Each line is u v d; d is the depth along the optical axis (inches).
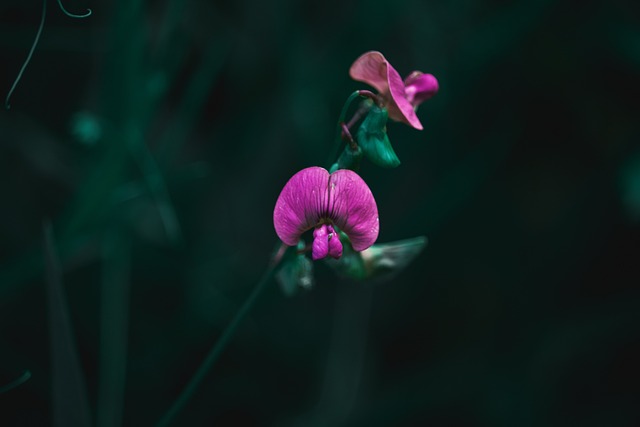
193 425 24.8
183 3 18.4
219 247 25.9
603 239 27.2
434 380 28.3
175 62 18.5
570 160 28.1
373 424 26.6
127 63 18.0
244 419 26.0
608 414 27.7
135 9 17.7
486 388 27.6
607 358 28.3
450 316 30.8
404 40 26.5
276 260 13.6
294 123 25.3
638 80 25.8
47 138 23.5
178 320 24.1
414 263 29.1
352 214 13.1
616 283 28.0
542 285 28.0
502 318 28.6
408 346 29.9
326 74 24.9
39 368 22.1
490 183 28.1
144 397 24.0
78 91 22.5
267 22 24.8
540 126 27.4
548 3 23.2
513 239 28.6
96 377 23.8
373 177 26.5
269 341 27.0
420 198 27.0
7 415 21.6
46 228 14.0
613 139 26.7
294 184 13.1
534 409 27.3
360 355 28.8
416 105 13.8
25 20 19.9
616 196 26.2
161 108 24.1
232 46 24.5
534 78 26.4
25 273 17.9
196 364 25.5
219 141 25.4
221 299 24.9
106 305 18.6
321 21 26.5
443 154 26.8
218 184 26.0
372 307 29.3
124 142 18.2
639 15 25.7
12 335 23.1
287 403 27.1
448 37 26.5
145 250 23.9
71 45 20.6
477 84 25.6
